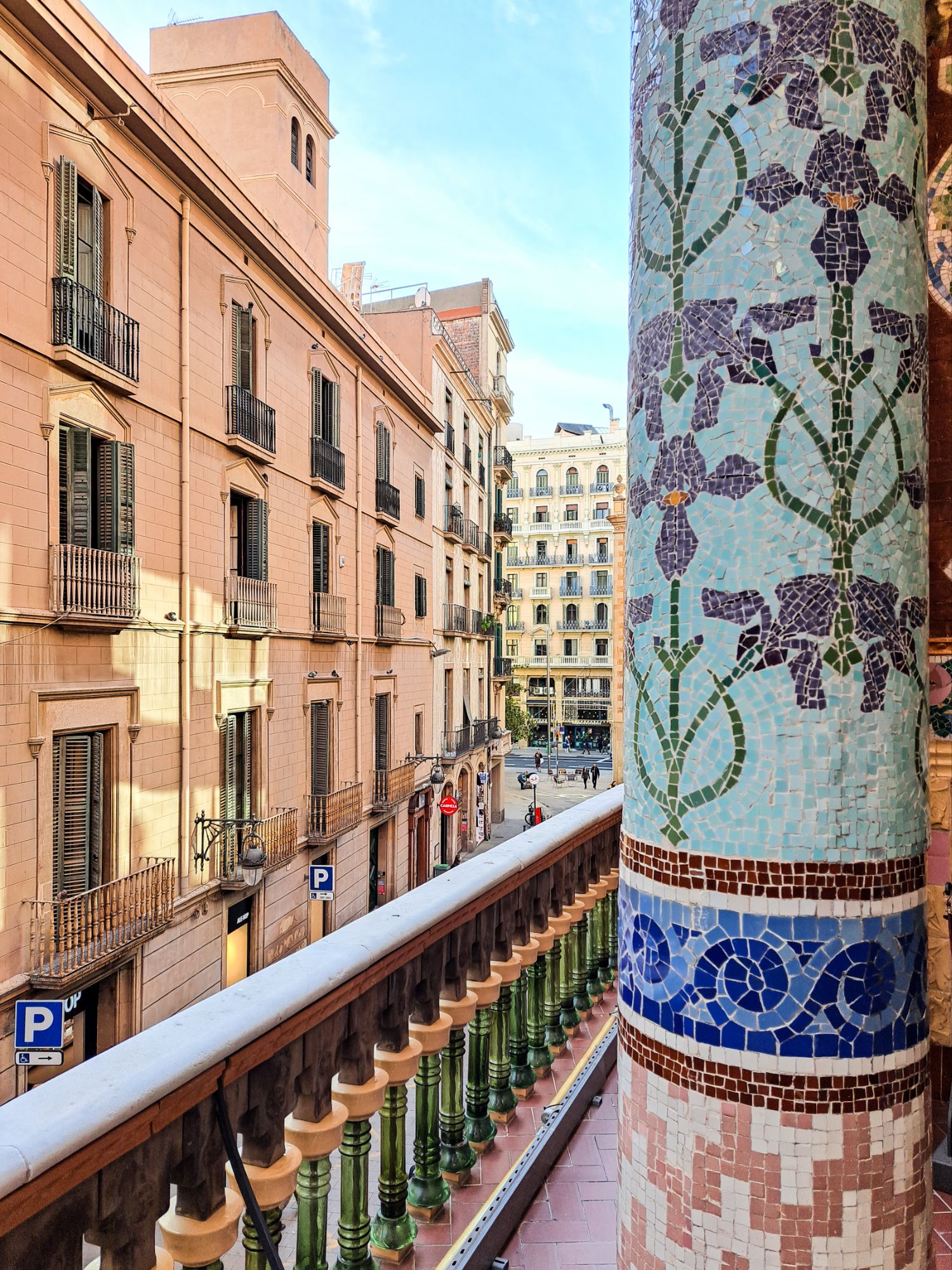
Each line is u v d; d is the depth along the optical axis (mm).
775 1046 1548
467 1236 2281
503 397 40750
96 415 11508
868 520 1601
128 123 11984
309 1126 1812
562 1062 3477
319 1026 1829
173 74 19953
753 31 1634
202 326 14258
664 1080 1677
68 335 10672
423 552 28406
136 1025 11836
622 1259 1803
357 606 21609
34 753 10336
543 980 3342
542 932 3363
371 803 22234
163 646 13062
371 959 1927
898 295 1649
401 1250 2168
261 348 16453
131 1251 1332
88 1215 1260
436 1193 2393
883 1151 1552
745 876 1582
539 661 67625
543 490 67875
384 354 23109
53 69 10609
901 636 1632
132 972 11812
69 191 10867
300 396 18375
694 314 1682
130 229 12242
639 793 1796
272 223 16188
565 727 67062
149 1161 1361
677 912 1664
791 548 1580
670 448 1721
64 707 10844
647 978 1735
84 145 11266
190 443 13805
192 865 13602
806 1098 1532
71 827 11203
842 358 1586
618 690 33188
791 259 1594
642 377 1820
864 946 1549
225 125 19781
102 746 11828
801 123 1600
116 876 11797
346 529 21109
